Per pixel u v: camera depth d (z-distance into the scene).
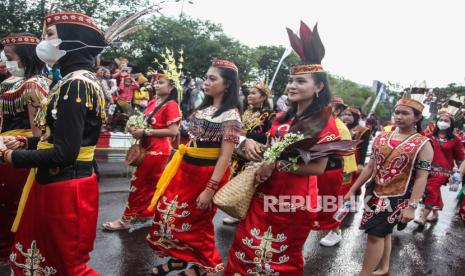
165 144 4.66
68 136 2.11
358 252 4.75
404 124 3.50
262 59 22.56
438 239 5.71
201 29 20.92
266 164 2.49
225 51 20.77
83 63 2.36
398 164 3.44
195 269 3.45
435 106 6.67
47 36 2.31
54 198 2.24
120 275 3.53
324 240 4.92
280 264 2.60
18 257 2.37
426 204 6.28
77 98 2.15
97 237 4.38
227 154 3.14
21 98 3.12
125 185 6.80
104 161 8.81
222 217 5.74
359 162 5.58
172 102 4.45
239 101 3.33
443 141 6.33
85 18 2.34
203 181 3.26
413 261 4.68
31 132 3.24
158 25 19.36
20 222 2.38
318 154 2.39
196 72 20.19
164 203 3.36
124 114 10.34
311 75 2.60
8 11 11.17
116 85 10.30
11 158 2.11
